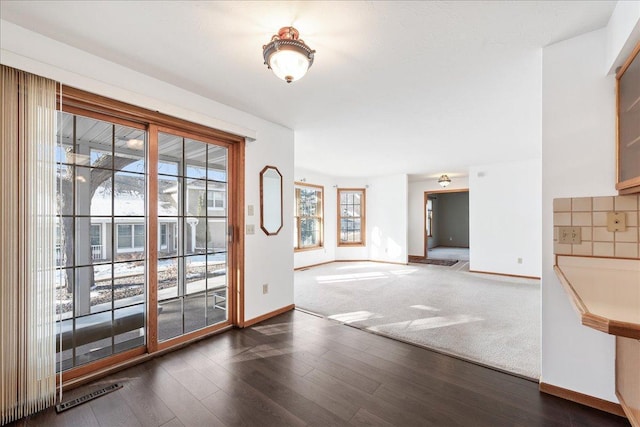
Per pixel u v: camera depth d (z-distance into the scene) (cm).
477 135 386
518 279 536
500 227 572
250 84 241
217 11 155
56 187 182
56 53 181
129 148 233
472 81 234
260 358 235
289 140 361
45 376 175
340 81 235
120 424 161
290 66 168
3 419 160
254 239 316
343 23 165
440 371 214
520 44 184
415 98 267
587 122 173
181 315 265
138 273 238
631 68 149
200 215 280
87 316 211
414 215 825
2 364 160
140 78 221
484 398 182
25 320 168
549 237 184
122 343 228
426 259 796
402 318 328
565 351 180
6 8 152
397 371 215
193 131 266
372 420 163
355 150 475
